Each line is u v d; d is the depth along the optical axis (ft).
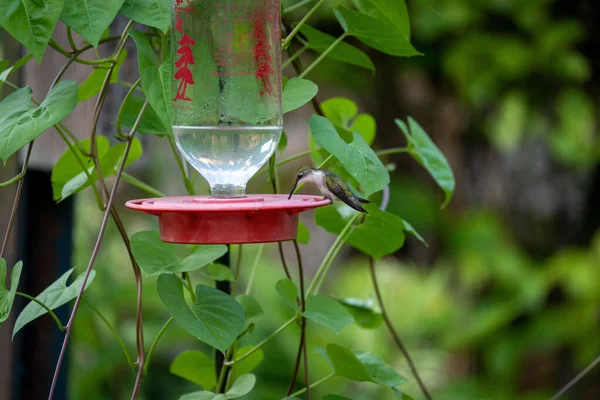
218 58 10.27
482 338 35.76
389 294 36.73
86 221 31.71
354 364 11.25
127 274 32.71
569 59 29.48
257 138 10.64
